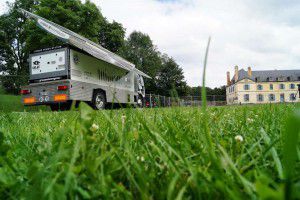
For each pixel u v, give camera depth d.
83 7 36.03
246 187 0.85
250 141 1.78
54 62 12.97
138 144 1.66
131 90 17.84
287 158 0.51
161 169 1.17
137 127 2.01
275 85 101.94
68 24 34.34
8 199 0.96
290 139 0.49
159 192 0.94
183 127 2.25
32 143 1.97
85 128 1.20
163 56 80.06
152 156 1.38
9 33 57.12
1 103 21.44
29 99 13.22
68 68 12.72
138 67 72.56
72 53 12.96
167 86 78.38
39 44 34.94
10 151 1.55
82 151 1.12
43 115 5.82
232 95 110.06
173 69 78.94
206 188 0.89
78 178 0.99
